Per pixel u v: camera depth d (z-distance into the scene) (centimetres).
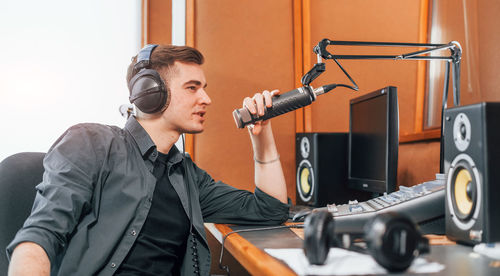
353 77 221
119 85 250
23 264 87
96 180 112
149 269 115
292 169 225
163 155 129
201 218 133
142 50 135
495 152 75
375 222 63
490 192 74
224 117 221
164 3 250
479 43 146
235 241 100
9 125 235
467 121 81
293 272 65
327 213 68
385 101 150
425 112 184
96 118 247
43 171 118
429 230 96
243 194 143
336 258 68
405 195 103
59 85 243
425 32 191
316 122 225
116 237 109
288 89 226
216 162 219
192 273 126
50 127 240
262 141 139
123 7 252
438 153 158
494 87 138
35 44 241
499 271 63
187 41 220
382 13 217
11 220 107
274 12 227
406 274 61
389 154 142
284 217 136
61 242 98
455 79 124
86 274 104
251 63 224
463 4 158
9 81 236
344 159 194
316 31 226
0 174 111
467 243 81
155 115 129
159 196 122
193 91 132
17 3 239
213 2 223
